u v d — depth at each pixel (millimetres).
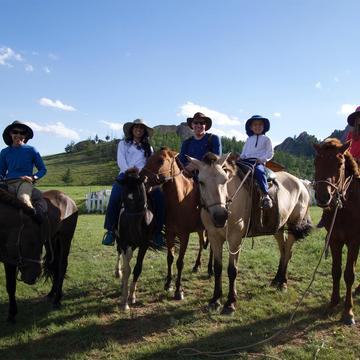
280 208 6902
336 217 5742
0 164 6398
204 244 8680
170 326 5684
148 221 6258
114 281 7801
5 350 5027
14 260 5512
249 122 7137
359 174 5828
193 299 6777
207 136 7340
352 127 6605
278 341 5160
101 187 59594
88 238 12594
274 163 7902
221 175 5555
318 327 5535
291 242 7445
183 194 6812
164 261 9242
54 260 6633
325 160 5359
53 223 6246
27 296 7062
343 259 9023
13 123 6328
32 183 6105
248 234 6469
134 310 6340
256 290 7109
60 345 5160
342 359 4668
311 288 7117
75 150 138250
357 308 6102
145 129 7117
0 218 5414
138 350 4926
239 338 5230
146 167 6719
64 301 6773
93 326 5703
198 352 4855
